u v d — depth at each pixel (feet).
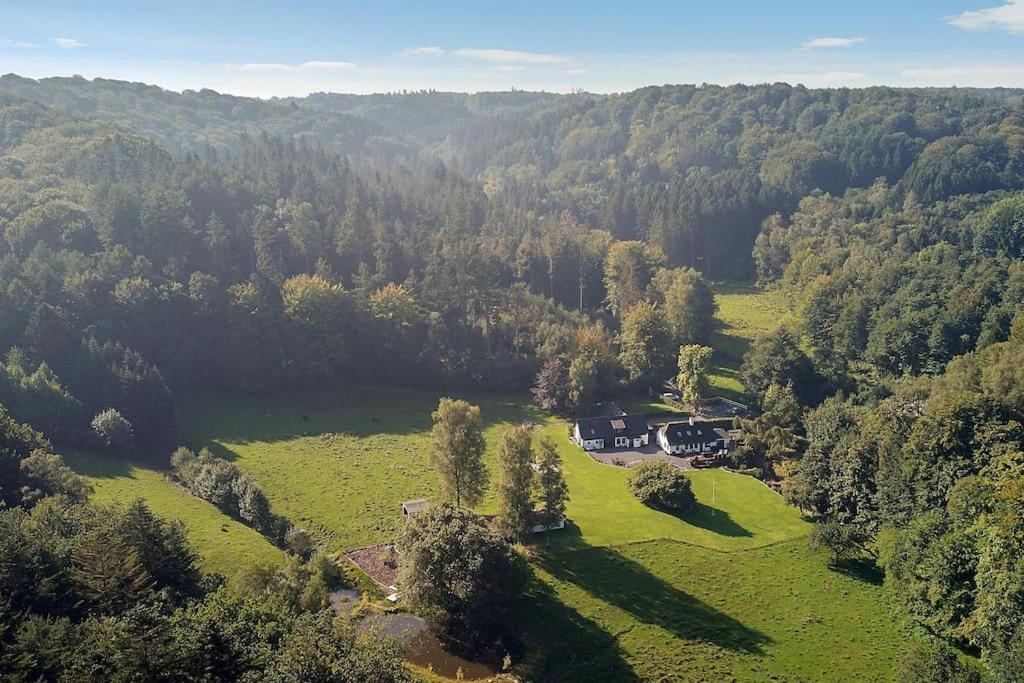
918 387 331.77
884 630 213.66
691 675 193.67
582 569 233.96
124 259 403.75
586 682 189.47
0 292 357.82
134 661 115.85
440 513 213.87
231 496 266.98
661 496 275.80
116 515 190.39
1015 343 326.85
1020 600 181.37
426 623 204.44
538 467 257.96
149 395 338.75
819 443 297.53
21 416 302.45
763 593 228.84
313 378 412.16
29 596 143.54
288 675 117.70
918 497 246.88
